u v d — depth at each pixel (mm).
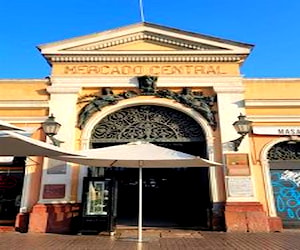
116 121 12750
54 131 11398
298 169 11961
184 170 14711
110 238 9336
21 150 6402
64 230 10805
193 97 12734
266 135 12172
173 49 13625
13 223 11547
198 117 12438
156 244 8148
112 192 10578
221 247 7586
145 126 12656
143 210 14852
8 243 8281
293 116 12367
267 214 11125
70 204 11125
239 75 12977
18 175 12102
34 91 12930
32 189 11625
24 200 11445
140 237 8492
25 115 12547
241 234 10047
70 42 13422
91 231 10156
